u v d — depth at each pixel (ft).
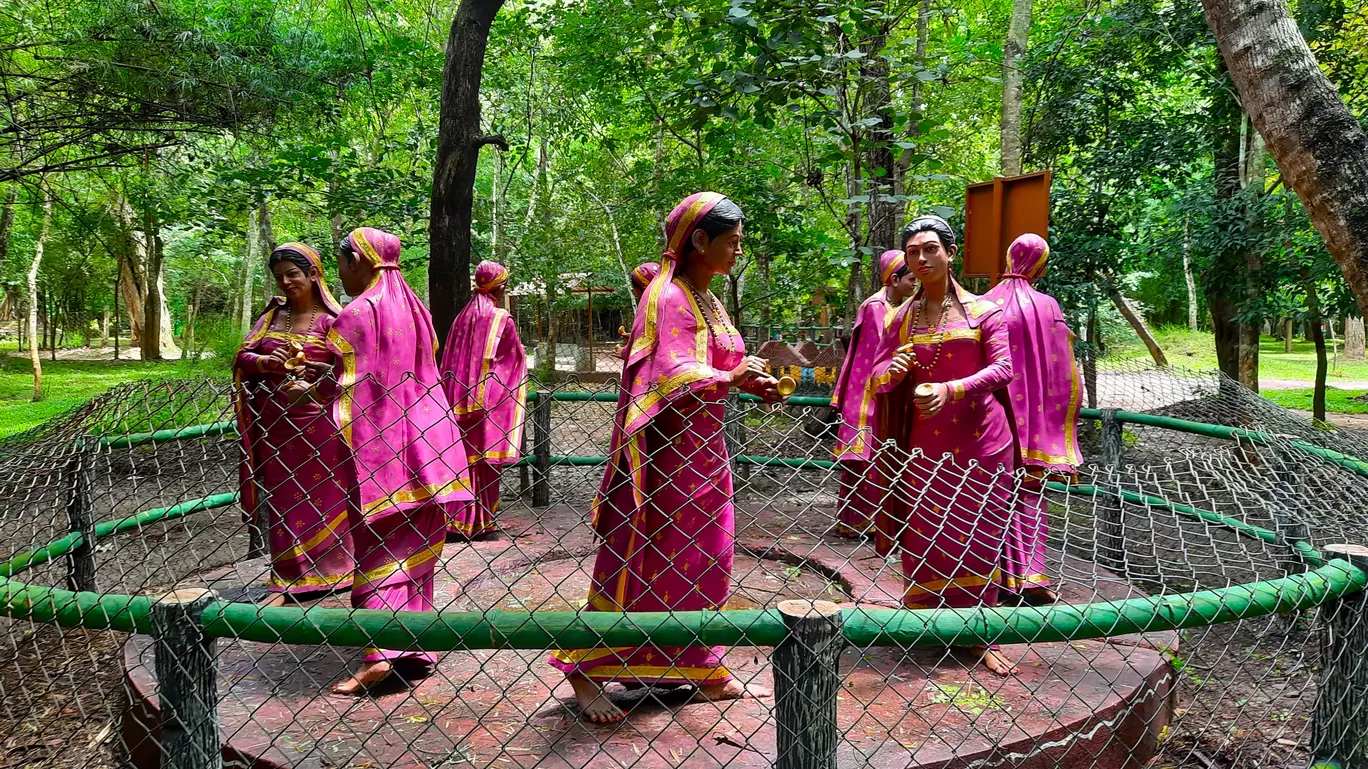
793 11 21.63
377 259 12.44
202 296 141.49
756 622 6.60
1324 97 13.80
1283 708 12.48
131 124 32.45
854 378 19.08
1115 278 34.58
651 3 26.55
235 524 22.33
